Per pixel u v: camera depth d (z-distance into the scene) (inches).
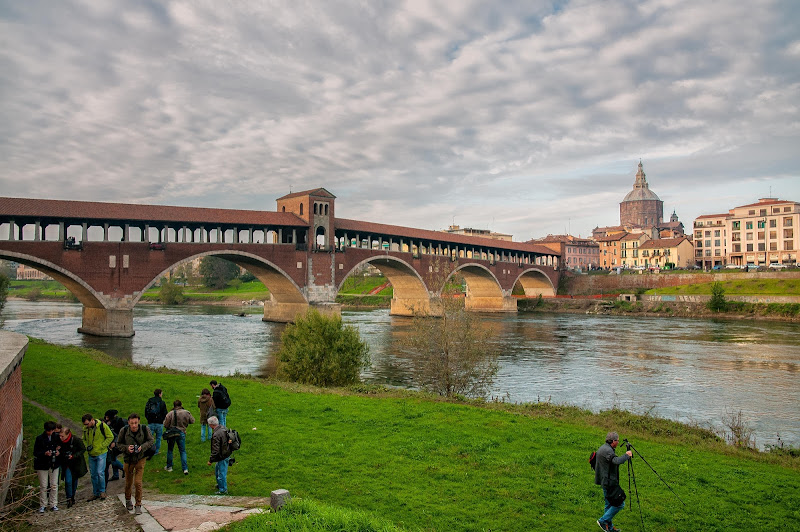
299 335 1316.4
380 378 1644.9
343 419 797.9
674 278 4564.5
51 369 1206.3
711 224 5575.8
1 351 545.6
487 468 599.8
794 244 4778.5
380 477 566.3
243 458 621.9
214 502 482.3
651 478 593.0
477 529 455.2
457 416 830.5
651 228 7480.3
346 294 5944.9
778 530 476.1
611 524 456.8
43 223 2420.0
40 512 448.8
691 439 828.0
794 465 701.9
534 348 2347.4
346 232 3513.8
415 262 3838.6
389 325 3309.5
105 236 2474.2
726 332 2866.6
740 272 4121.6
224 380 1155.3
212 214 2837.1
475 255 5128.0
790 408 1311.5
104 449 505.4
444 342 1267.2
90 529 401.4
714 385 1578.5
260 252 2992.1
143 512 447.5
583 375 1731.1
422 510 486.6
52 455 451.2
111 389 1009.5
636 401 1381.6
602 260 6525.6
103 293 2440.9
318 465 600.7
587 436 748.6
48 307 4751.5
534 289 5649.6
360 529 396.2
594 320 3698.3
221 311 4507.9
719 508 515.8
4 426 481.1
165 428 614.5
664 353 2187.5
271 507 442.0
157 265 2586.1
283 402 909.8
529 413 936.3
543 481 563.5
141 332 2812.5
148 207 2650.1
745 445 865.5
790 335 2706.7
